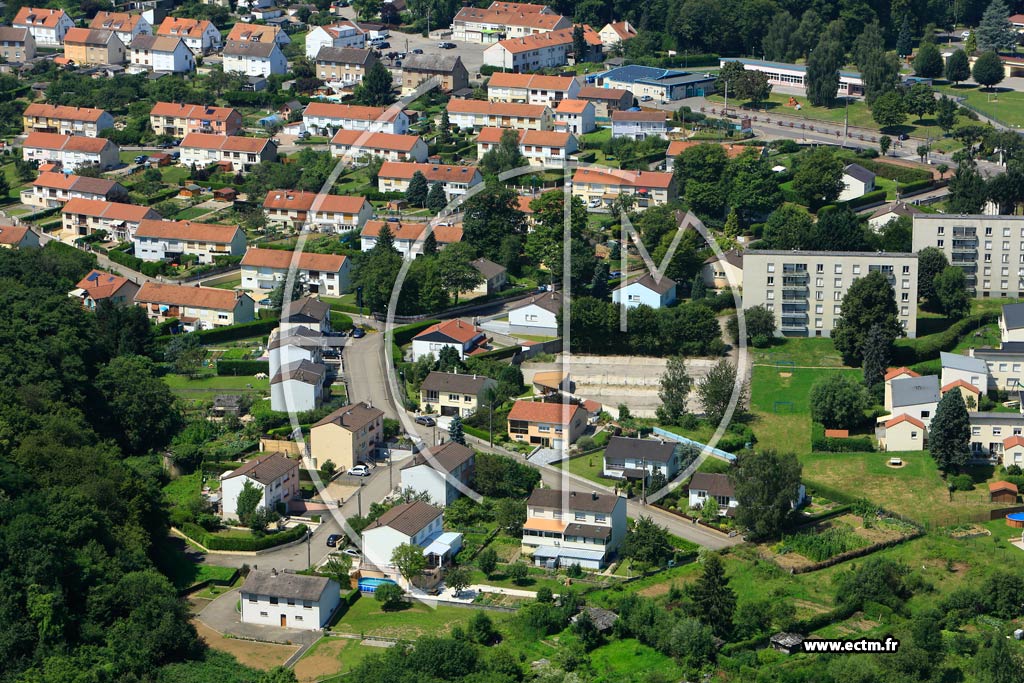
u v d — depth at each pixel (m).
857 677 195.12
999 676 196.25
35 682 193.62
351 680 195.88
